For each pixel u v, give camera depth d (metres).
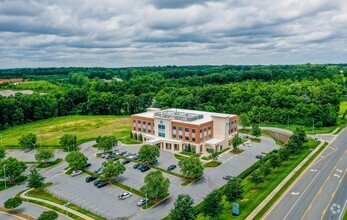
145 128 133.50
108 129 163.25
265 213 66.50
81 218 69.25
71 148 125.69
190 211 60.75
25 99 197.75
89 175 96.06
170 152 117.44
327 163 95.00
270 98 192.62
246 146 122.75
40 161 108.31
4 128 176.62
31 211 73.38
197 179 90.25
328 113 152.50
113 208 74.31
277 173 90.31
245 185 83.75
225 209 70.50
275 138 138.62
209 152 114.81
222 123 120.00
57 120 194.75
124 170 89.94
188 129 117.25
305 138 120.25
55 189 86.19
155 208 73.75
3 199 80.94
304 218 63.78
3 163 91.81
